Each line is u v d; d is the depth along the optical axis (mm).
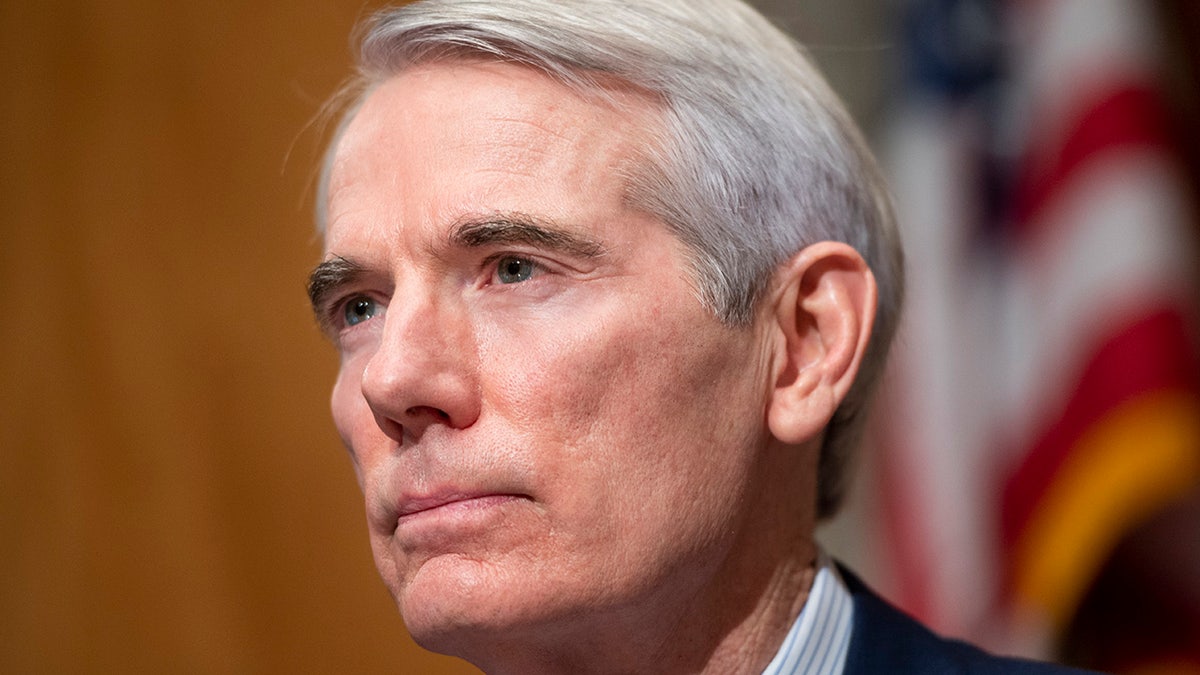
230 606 6582
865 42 7461
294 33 6762
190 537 6613
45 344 6715
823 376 3541
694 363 3258
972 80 6988
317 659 6594
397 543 3273
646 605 3264
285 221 6672
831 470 4102
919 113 7082
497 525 3098
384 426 3215
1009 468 6430
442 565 3133
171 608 6578
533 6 3363
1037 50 6766
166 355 6703
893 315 4125
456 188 3223
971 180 6863
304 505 6652
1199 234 6457
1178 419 5844
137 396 6684
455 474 3104
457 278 3264
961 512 6488
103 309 6719
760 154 3508
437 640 3203
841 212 3775
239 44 6809
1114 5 6590
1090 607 6488
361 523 6648
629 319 3182
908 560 6602
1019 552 6219
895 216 4199
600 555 3119
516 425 3104
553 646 3352
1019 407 6434
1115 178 6266
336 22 6715
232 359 6691
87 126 6789
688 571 3295
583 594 3109
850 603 3830
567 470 3098
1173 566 6363
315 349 6637
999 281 6684
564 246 3178
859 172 3922
